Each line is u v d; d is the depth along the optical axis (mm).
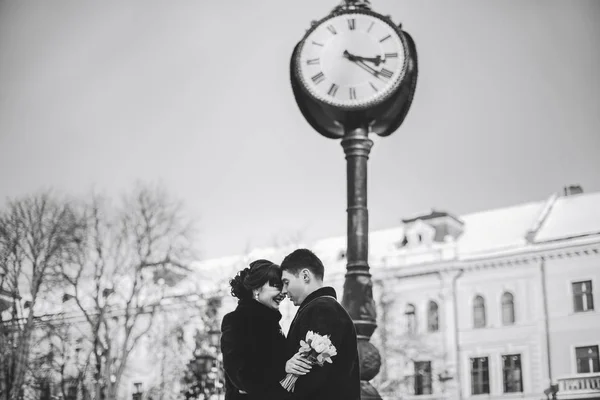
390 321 29203
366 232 6680
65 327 24219
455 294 28797
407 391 28031
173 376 25734
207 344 23625
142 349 27781
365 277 6551
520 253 27750
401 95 6934
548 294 27156
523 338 27375
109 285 25766
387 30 6980
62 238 23844
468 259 28594
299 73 6961
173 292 27000
